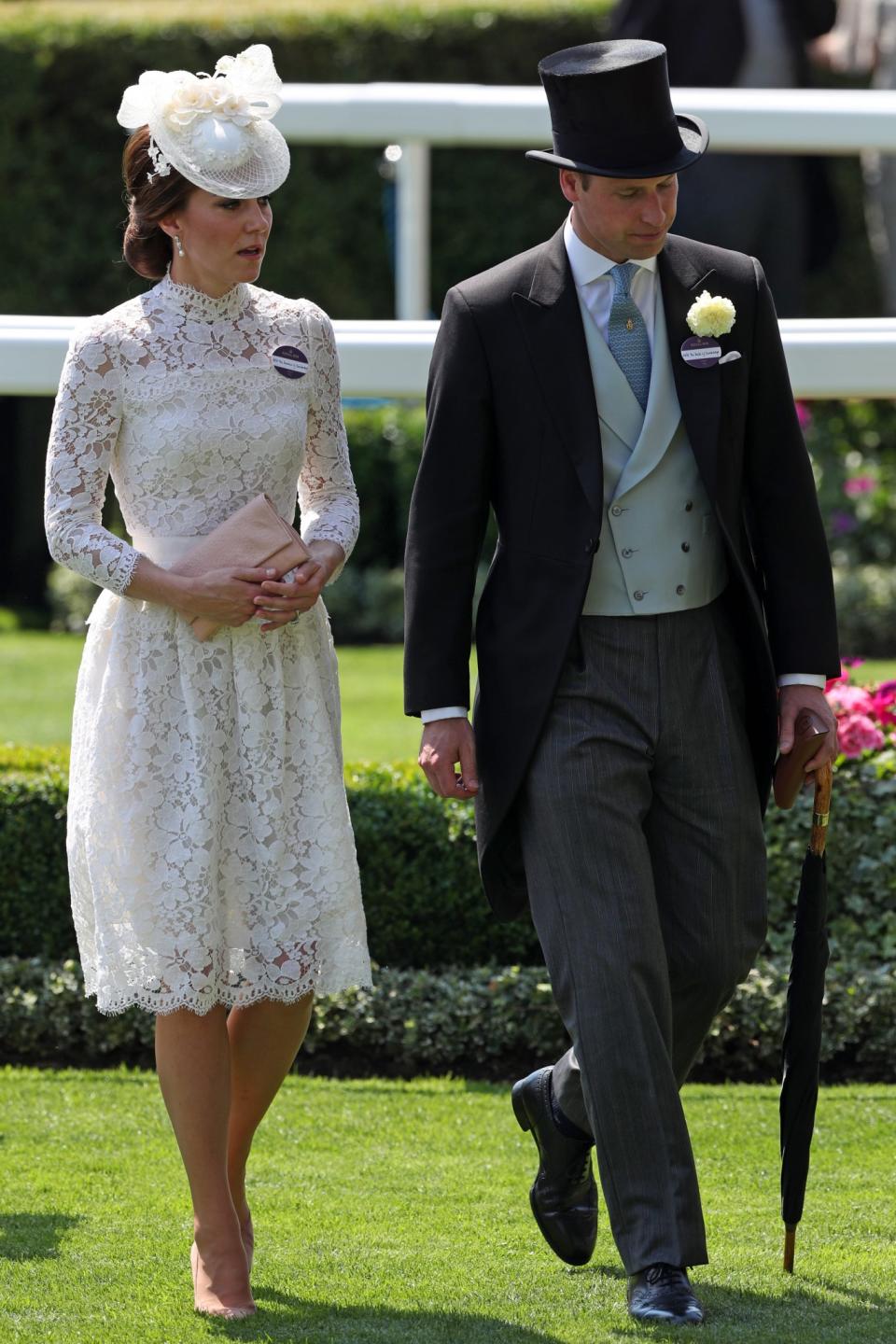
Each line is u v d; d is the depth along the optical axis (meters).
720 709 13.83
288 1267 14.52
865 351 19.81
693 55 34.25
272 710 14.03
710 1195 16.14
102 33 42.59
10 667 35.66
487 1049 19.89
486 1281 14.24
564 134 13.62
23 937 21.05
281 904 14.02
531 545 13.72
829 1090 18.98
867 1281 14.14
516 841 14.05
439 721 13.94
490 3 44.25
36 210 42.75
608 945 13.30
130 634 13.95
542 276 13.88
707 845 13.85
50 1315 13.52
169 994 13.66
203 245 13.76
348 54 43.88
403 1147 17.41
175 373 13.91
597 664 13.68
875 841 20.50
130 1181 16.47
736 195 34.97
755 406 14.12
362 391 20.17
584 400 13.62
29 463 43.88
